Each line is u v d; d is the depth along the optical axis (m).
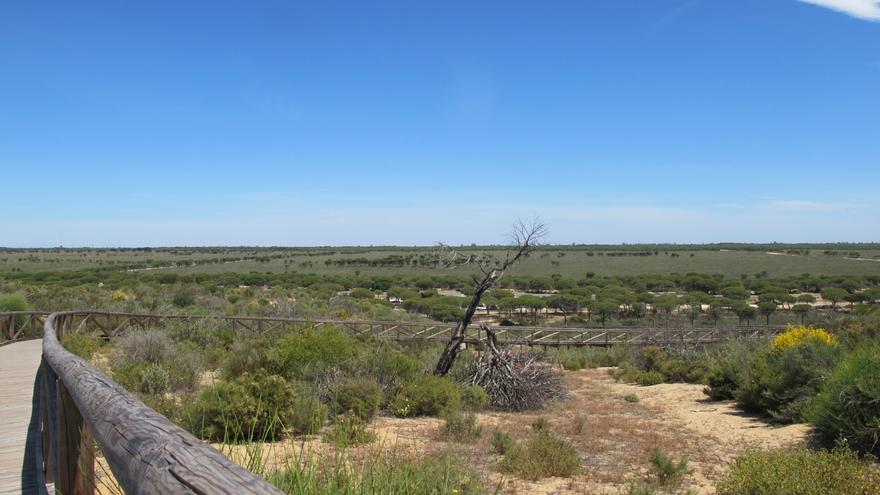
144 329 21.78
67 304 30.36
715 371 16.17
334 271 103.69
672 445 11.12
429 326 28.02
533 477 8.64
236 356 15.61
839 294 64.94
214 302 39.44
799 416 12.41
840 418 9.44
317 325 25.62
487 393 15.44
